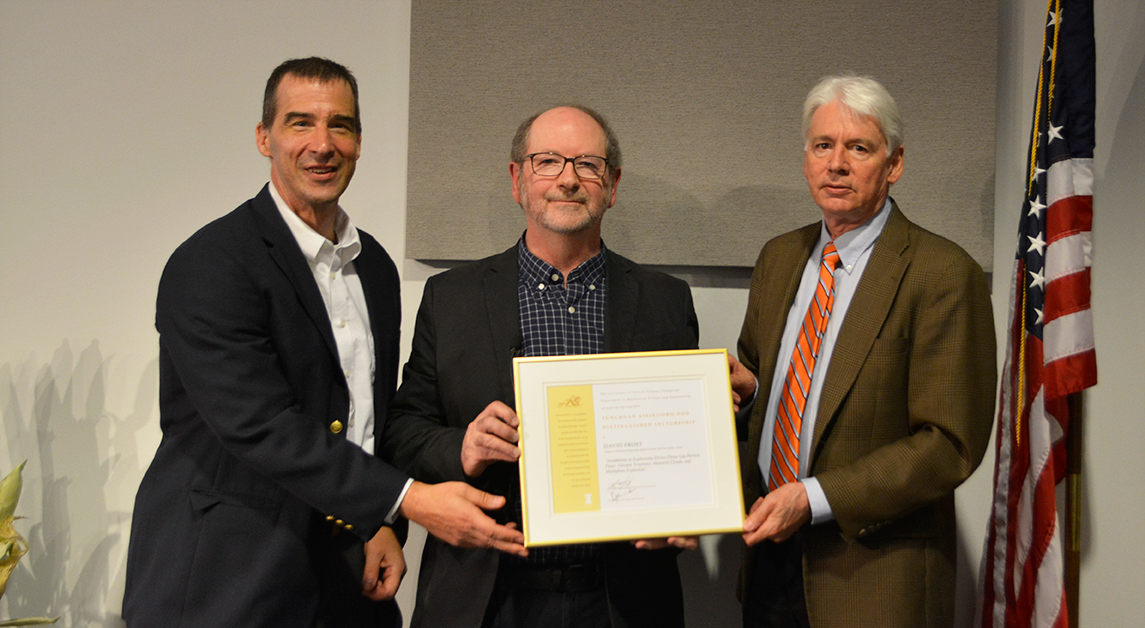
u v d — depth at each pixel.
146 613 1.32
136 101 2.09
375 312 1.61
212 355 1.34
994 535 1.83
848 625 1.45
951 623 1.50
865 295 1.51
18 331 2.10
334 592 1.49
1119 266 2.06
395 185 2.09
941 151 2.06
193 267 1.38
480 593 1.45
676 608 1.56
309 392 1.44
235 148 2.09
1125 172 2.06
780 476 1.58
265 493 1.38
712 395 1.42
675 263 2.05
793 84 2.05
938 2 2.05
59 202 2.09
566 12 2.05
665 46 2.05
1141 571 2.05
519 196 1.63
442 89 2.05
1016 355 1.82
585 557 1.49
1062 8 1.79
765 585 1.67
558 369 1.40
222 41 2.09
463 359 1.55
